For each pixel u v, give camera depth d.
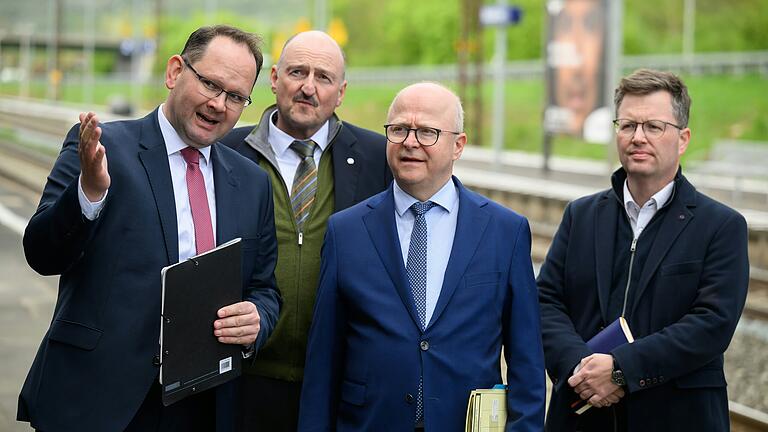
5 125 42.34
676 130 4.13
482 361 3.75
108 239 3.55
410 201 3.83
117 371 3.51
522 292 3.83
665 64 43.28
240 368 3.72
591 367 3.98
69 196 3.31
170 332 3.42
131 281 3.56
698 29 53.09
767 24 51.59
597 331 4.23
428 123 3.72
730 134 35.53
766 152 24.81
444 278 3.76
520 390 3.75
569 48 26.59
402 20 76.12
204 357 3.56
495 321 3.80
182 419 3.77
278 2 109.50
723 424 4.14
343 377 3.84
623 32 54.25
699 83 40.56
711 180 23.88
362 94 63.84
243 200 3.86
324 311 3.84
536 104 49.06
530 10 62.44
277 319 3.95
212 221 3.78
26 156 27.17
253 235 3.87
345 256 3.83
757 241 13.60
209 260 3.52
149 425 3.68
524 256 3.87
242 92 3.67
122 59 123.19
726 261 4.03
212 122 3.67
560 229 4.48
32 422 3.53
